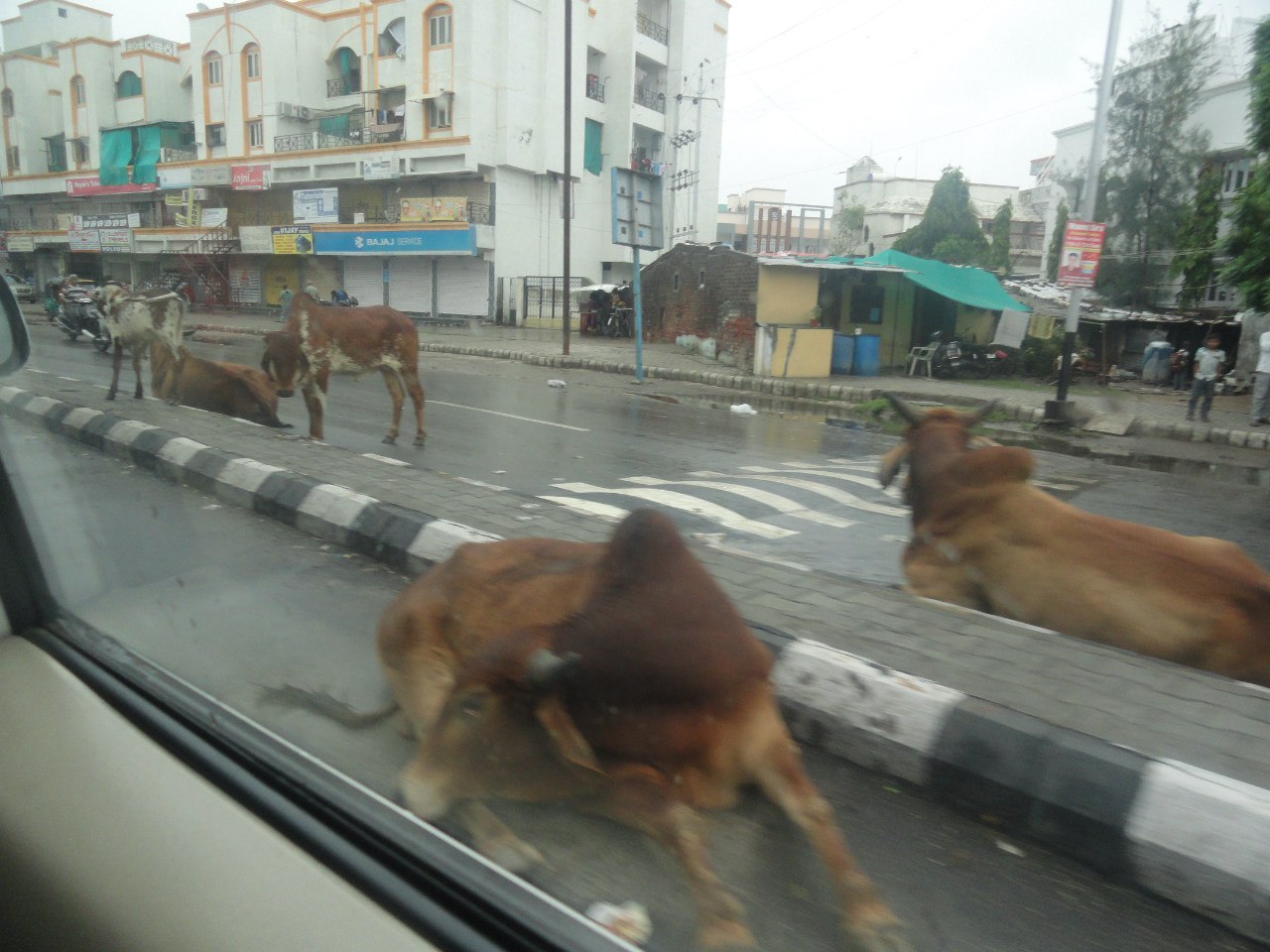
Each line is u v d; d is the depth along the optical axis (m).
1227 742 2.53
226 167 21.16
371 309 8.46
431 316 30.55
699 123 37.31
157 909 1.44
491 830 1.74
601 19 33.28
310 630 3.00
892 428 12.43
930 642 3.18
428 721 2.12
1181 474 9.20
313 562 4.09
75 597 2.37
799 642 2.93
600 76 33.81
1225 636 2.97
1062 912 2.02
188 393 8.12
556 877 1.65
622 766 1.79
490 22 28.16
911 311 20.92
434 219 28.91
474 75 28.00
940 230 29.88
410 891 1.42
